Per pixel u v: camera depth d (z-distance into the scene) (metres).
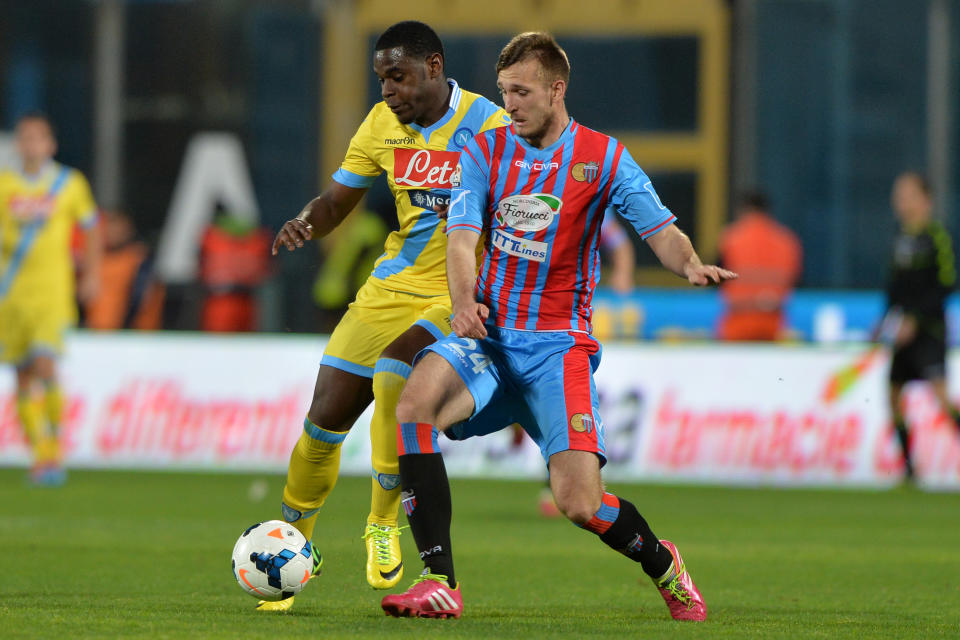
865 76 58.22
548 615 17.53
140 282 56.75
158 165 62.56
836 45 58.34
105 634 14.58
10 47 62.44
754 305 51.69
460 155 18.17
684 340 53.12
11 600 18.39
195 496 38.88
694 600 16.92
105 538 28.00
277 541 17.02
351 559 19.69
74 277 56.44
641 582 22.05
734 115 59.31
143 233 62.53
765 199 51.91
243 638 14.29
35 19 62.47
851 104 58.38
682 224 60.00
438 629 15.20
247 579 16.91
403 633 14.74
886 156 58.25
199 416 48.00
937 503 39.75
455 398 16.52
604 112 60.59
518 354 16.59
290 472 19.14
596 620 16.86
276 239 19.19
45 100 62.69
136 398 48.41
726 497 41.16
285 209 62.28
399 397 17.44
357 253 55.25
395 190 19.56
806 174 58.81
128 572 22.48
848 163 58.59
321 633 14.70
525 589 21.05
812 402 45.28
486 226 17.05
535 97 16.38
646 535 16.55
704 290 53.03
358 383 19.09
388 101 18.95
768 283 51.62
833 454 45.00
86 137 62.75
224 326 58.00
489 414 17.41
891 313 44.31
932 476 44.62
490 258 16.91
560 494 16.08
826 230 58.75
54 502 36.38
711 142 59.59
